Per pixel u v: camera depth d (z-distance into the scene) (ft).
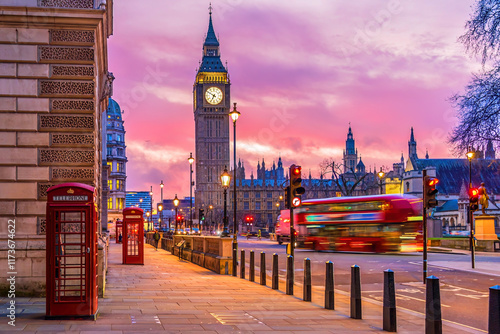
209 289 57.93
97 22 46.50
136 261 97.86
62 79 46.09
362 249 130.82
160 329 33.06
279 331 33.96
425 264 67.21
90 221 35.60
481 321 42.29
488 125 74.33
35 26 45.83
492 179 416.46
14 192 45.03
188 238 112.57
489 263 96.84
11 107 45.27
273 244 211.20
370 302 51.52
